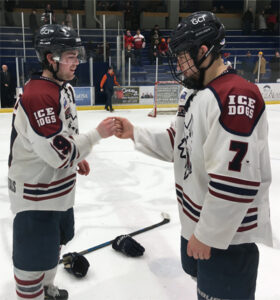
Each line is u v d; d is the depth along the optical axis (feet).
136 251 8.99
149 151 5.85
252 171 4.12
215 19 4.45
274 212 12.28
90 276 8.21
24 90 5.53
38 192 5.74
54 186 5.79
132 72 44.32
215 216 4.21
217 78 4.43
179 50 4.53
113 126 5.83
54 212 5.97
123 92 42.06
